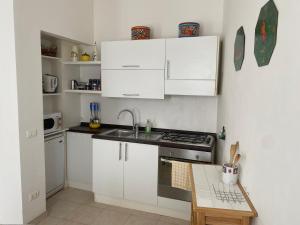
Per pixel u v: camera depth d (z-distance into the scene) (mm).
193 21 2883
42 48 2867
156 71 2715
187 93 2635
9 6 2078
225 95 2281
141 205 2713
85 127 3332
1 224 2379
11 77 2150
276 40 1012
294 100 836
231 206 1288
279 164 949
